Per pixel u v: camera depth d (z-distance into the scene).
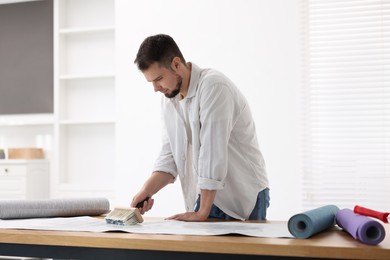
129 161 4.73
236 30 4.47
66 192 5.36
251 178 2.30
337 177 4.24
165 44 2.05
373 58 4.22
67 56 5.77
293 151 4.30
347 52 4.27
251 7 4.44
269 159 4.34
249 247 1.34
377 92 4.20
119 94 4.80
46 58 5.79
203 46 4.57
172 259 1.42
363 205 4.18
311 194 4.25
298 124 4.30
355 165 4.22
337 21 4.27
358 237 1.36
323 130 4.29
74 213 2.16
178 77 2.12
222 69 4.50
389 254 1.25
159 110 4.66
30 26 5.87
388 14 4.19
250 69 4.43
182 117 2.29
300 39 4.32
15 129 5.91
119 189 4.75
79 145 5.68
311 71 4.30
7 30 5.95
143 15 4.77
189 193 2.38
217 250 1.36
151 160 4.68
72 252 1.53
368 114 4.21
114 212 1.86
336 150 4.27
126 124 4.76
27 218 2.04
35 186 5.42
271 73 4.37
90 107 5.67
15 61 5.90
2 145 5.94
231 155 2.28
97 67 5.67
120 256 1.47
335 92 4.27
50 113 5.75
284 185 4.30
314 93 4.28
